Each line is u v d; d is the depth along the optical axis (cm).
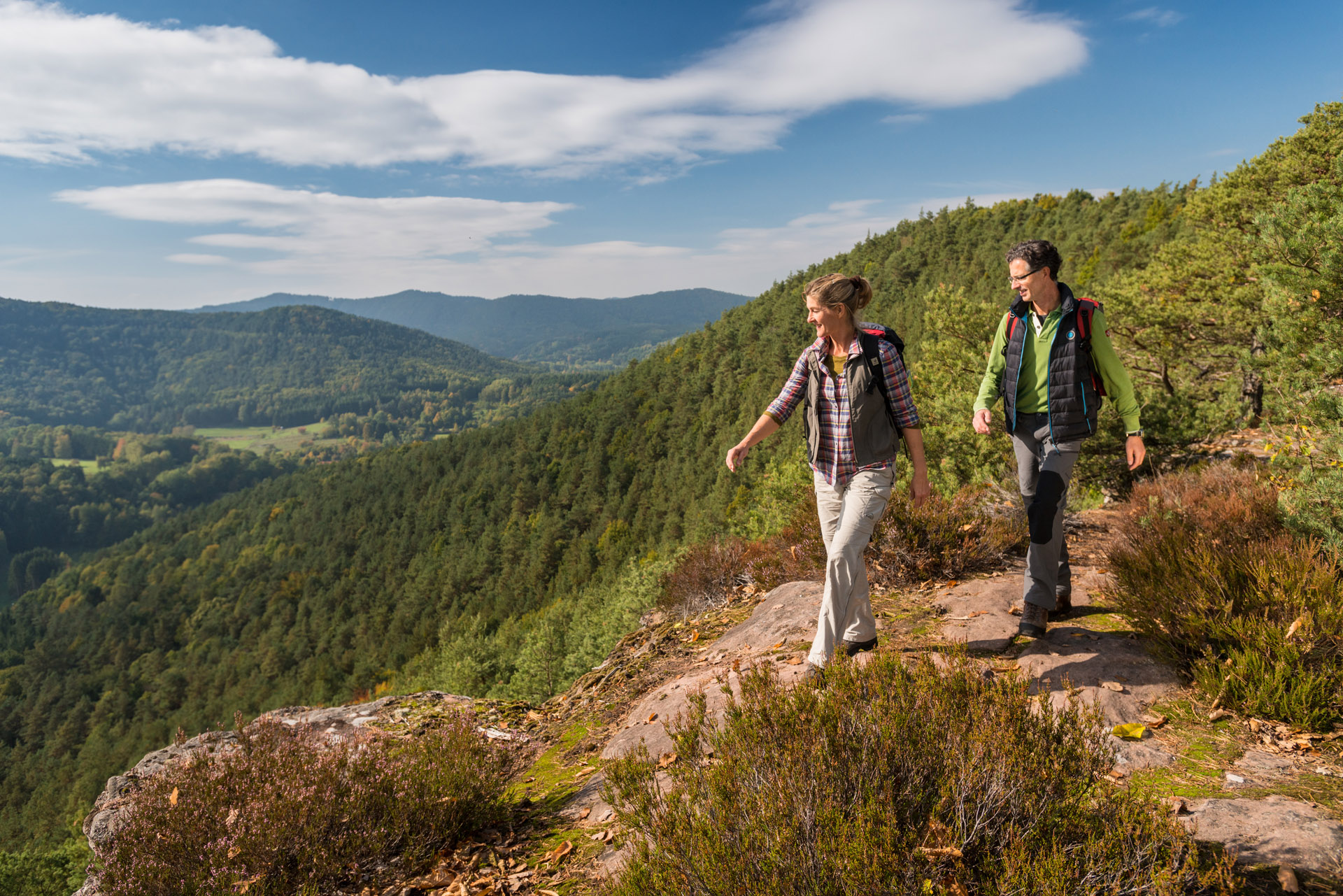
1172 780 190
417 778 257
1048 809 136
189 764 279
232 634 11344
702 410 12638
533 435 14925
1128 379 266
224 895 213
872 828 129
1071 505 618
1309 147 882
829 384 266
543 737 362
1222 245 1041
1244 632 233
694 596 561
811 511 496
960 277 10375
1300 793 176
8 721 9850
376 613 10556
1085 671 254
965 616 326
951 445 837
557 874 211
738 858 131
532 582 10038
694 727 179
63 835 5431
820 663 260
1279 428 443
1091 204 9912
